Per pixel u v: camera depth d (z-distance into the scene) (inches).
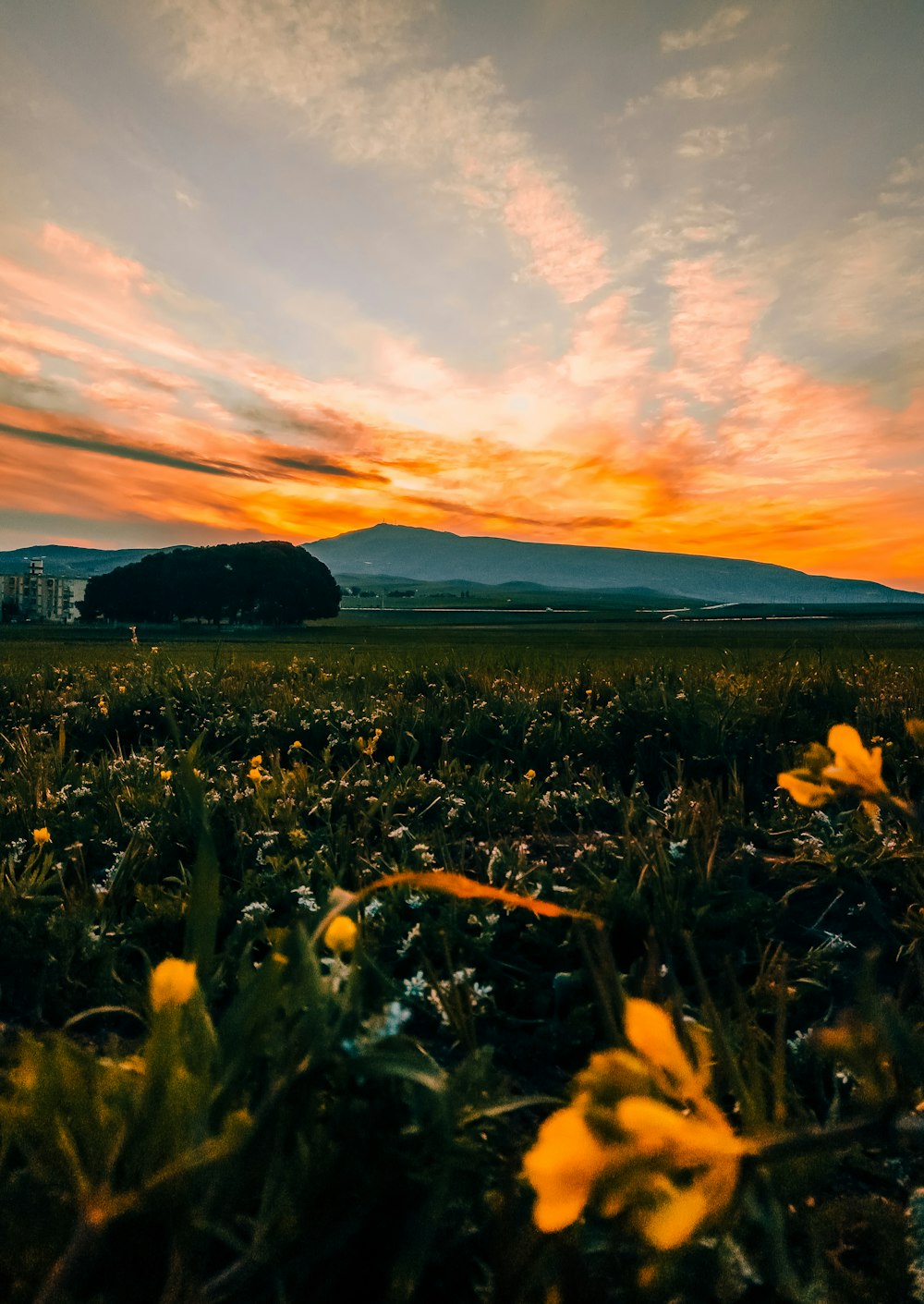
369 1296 52.2
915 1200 67.2
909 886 133.9
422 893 129.0
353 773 211.0
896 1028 26.7
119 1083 51.8
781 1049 65.5
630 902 120.6
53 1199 47.3
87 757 258.4
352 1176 51.2
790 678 261.1
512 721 251.1
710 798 176.1
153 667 384.5
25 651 864.3
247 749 246.4
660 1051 20.3
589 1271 53.9
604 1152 17.9
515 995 109.7
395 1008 54.2
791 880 142.7
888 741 201.6
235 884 142.6
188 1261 44.8
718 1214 19.5
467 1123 55.4
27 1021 101.3
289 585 4333.2
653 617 6161.4
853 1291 59.1
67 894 131.6
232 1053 52.9
